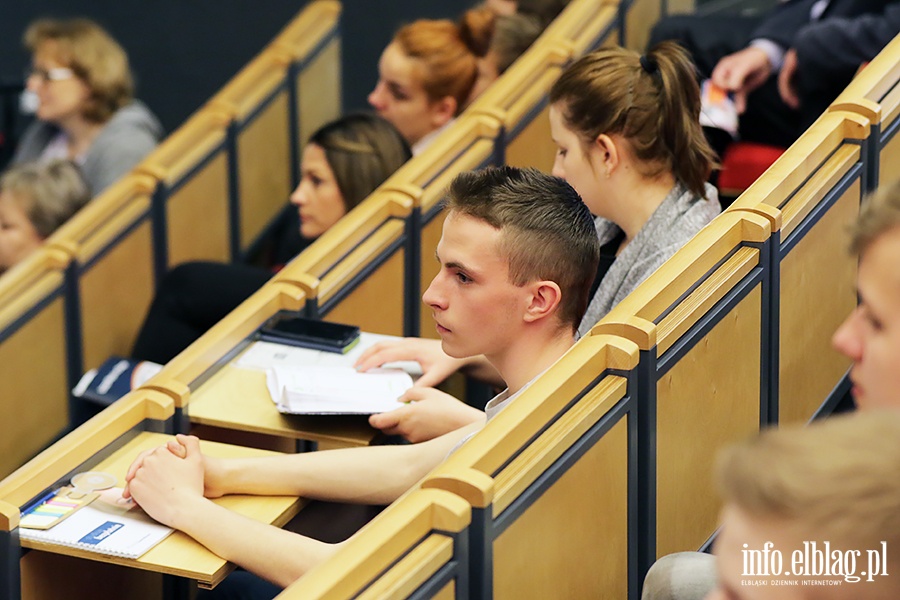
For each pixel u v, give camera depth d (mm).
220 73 27391
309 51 19109
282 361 10641
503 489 6926
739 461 3311
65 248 15781
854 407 10875
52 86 19297
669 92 9602
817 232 9938
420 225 13109
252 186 18469
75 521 8211
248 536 7914
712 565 6605
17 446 15352
